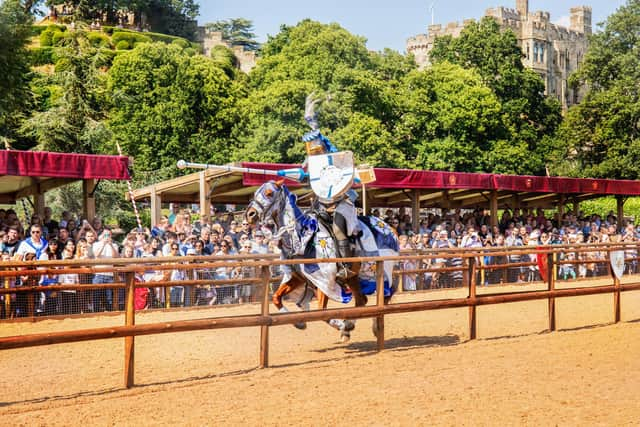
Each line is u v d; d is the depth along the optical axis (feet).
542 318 47.06
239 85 205.67
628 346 36.70
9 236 49.75
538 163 209.97
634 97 221.05
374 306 34.65
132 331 27.81
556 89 400.67
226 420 23.63
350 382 28.73
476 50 226.38
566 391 27.35
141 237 52.49
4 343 25.22
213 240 55.67
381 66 200.85
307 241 33.86
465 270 60.59
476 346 36.68
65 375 30.25
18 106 76.02
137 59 190.19
